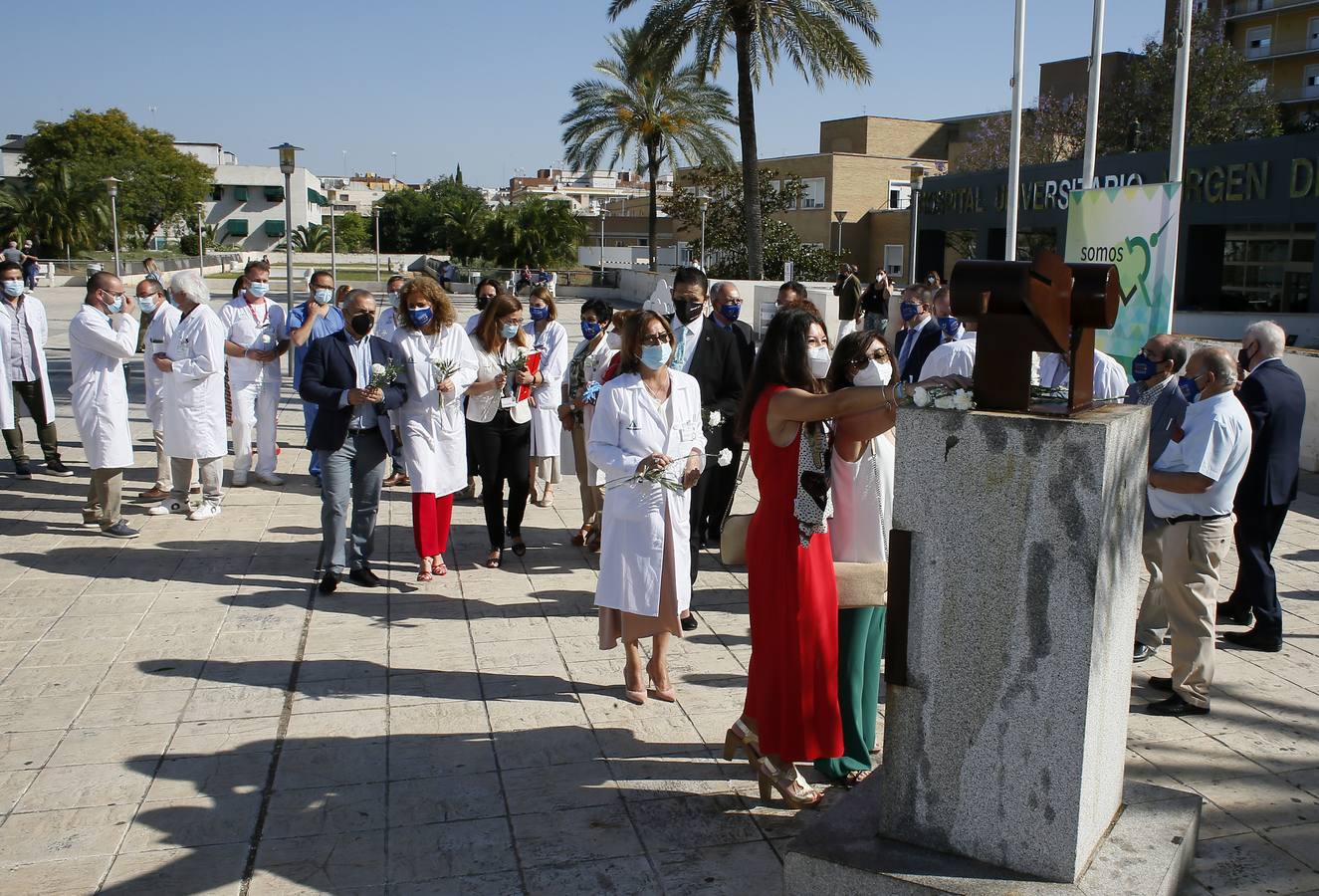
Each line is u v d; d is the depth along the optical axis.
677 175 43.91
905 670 3.25
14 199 53.22
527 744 4.73
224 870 3.72
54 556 7.46
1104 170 27.69
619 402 4.98
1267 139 23.47
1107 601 3.02
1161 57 36.59
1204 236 25.91
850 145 58.97
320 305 9.89
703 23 22.97
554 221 61.84
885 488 4.29
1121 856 3.26
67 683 5.31
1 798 4.18
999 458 3.01
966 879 3.12
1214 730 4.93
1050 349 2.99
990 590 3.07
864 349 4.04
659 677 5.22
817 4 22.70
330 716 4.99
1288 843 3.92
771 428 3.87
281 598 6.66
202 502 8.66
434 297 6.82
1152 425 5.71
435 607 6.55
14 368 9.69
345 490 6.76
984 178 33.16
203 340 8.23
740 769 4.52
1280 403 5.74
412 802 4.20
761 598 3.99
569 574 7.25
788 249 39.03
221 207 89.44
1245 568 5.95
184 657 5.68
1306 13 52.94
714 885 3.67
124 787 4.28
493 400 7.21
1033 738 3.06
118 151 67.94
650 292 41.81
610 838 3.96
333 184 155.25
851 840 3.38
